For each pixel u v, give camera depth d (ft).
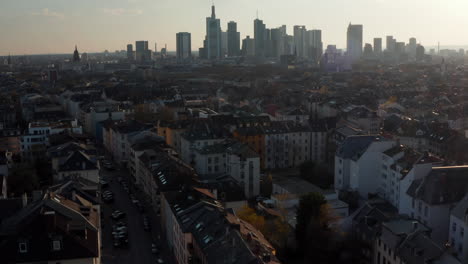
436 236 591.78
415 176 649.61
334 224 604.08
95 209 549.54
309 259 568.00
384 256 522.47
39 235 392.68
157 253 580.71
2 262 380.78
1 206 497.87
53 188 570.46
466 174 612.29
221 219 476.13
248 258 383.04
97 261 421.59
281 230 586.45
